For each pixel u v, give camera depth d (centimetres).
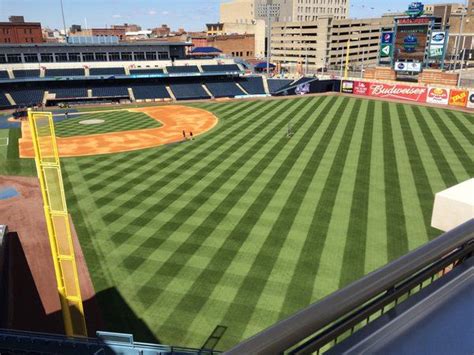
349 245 2488
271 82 10300
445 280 349
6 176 4047
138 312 1980
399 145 4594
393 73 8656
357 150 4425
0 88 8731
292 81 10056
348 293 271
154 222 2845
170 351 1547
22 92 8712
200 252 2453
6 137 5669
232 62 10850
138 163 4228
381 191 3303
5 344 1580
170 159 4325
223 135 5312
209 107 7769
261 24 18050
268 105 7619
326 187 3394
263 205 3062
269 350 230
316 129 5438
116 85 9600
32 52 9300
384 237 2578
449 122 5734
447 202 1312
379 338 291
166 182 3612
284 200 3145
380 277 288
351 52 16275
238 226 2748
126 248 2530
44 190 1589
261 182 3531
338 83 8850
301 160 4119
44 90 8919
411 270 304
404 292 332
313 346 275
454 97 6906
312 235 2609
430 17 7806
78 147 4966
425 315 310
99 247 2552
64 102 8719
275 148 4572
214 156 4359
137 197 3297
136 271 2297
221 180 3612
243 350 224
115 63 9800
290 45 16488
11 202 3388
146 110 7681
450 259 365
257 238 2588
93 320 1938
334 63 15612
